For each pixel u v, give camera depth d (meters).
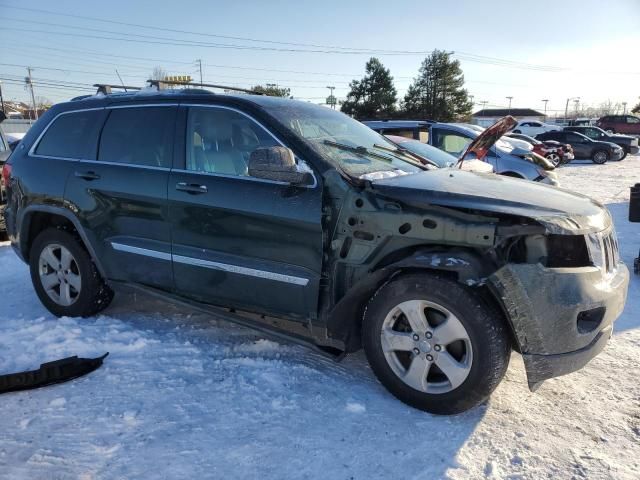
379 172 3.63
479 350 2.97
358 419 3.13
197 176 3.80
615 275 3.26
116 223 4.18
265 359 3.86
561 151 23.64
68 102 4.73
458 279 3.03
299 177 3.29
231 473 2.65
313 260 3.39
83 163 4.36
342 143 3.85
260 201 3.51
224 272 3.71
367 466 2.73
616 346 4.16
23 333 4.28
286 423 3.08
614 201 12.50
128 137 4.22
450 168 4.28
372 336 3.31
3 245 7.77
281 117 3.77
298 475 2.65
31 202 4.59
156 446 2.85
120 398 3.31
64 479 2.59
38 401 3.27
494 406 3.30
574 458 2.80
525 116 86.31
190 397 3.33
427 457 2.80
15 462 2.71
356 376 3.65
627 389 3.50
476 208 3.02
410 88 66.50
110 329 4.32
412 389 3.21
